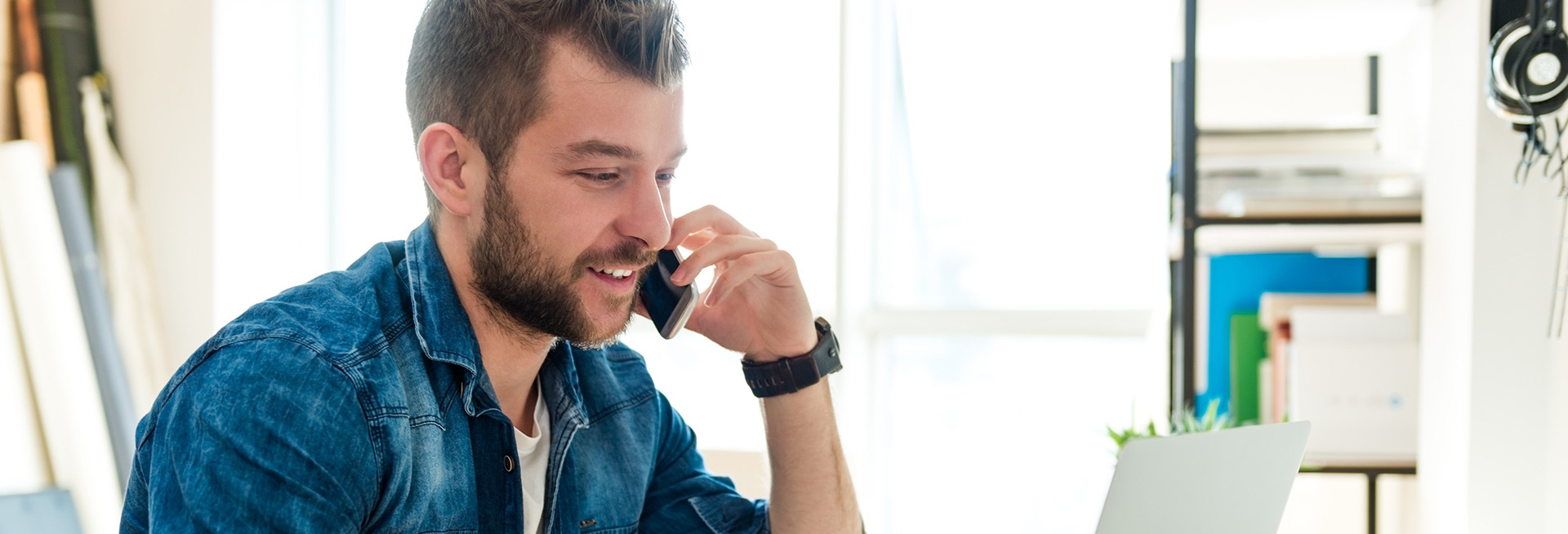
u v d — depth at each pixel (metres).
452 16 0.97
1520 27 1.75
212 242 2.70
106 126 2.68
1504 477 1.88
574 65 0.93
